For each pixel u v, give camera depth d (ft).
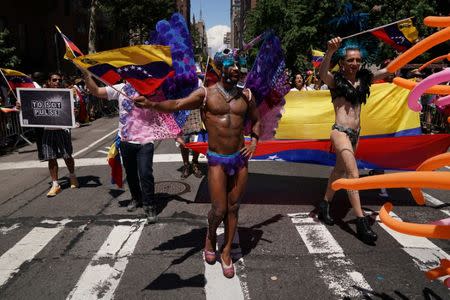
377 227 15.65
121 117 15.88
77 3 92.84
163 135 15.78
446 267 7.64
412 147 18.81
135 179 17.44
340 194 19.81
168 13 84.69
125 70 11.00
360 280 11.80
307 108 21.16
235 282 11.79
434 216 16.76
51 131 20.13
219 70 11.25
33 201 19.85
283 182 22.20
